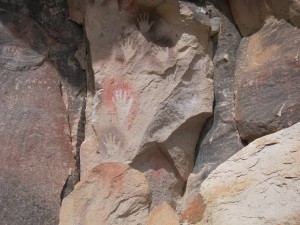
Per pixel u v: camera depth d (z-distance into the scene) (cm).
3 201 345
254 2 411
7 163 357
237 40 421
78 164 379
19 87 385
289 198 278
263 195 286
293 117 361
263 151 305
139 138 380
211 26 416
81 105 399
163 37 402
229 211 289
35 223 345
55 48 410
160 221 312
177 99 394
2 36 398
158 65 395
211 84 404
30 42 403
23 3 416
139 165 381
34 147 368
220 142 390
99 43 397
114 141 379
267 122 368
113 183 335
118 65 393
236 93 392
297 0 380
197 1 419
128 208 331
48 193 355
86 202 333
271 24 402
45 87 391
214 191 302
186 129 395
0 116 372
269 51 393
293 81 371
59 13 421
